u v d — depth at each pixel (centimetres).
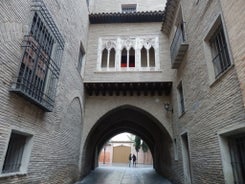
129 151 3212
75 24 845
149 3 1321
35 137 503
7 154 438
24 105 450
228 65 475
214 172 494
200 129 594
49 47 577
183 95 794
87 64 1060
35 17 489
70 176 797
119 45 1108
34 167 499
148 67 1048
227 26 396
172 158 960
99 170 1477
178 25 930
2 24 365
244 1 341
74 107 859
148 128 1402
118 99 1058
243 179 427
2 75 370
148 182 984
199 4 627
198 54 629
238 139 448
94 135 1249
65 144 733
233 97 416
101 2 1330
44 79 545
